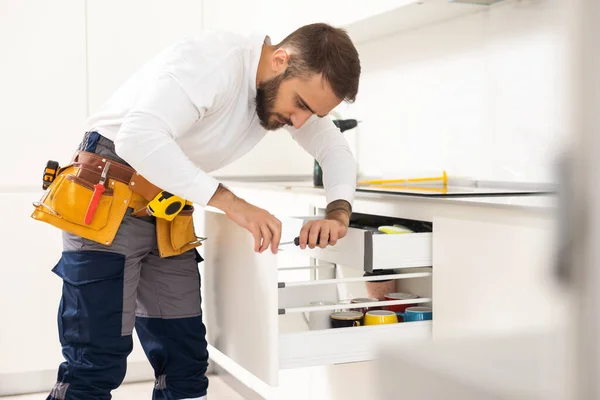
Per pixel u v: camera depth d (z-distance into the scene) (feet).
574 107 0.61
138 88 5.14
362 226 6.64
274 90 4.98
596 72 0.59
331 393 7.52
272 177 11.20
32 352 10.05
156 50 10.68
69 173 5.26
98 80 10.37
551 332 0.67
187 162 4.70
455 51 7.75
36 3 10.00
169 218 5.36
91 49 10.32
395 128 9.02
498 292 4.39
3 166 9.89
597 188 0.60
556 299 0.66
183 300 6.06
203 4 10.87
